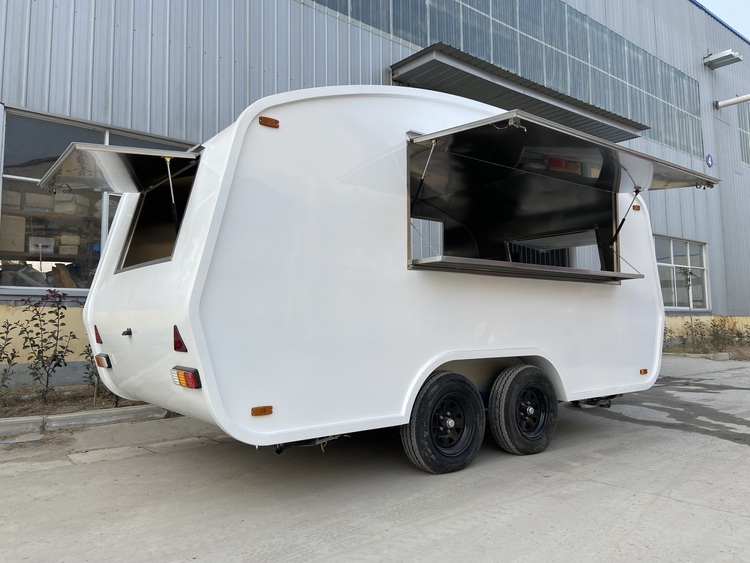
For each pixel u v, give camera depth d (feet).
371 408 13.17
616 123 45.80
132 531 11.30
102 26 25.61
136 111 26.30
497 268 15.23
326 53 32.81
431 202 22.34
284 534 11.12
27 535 11.13
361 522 11.70
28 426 18.95
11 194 24.11
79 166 13.62
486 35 42.34
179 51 27.55
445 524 11.57
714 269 66.44
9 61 23.53
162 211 14.64
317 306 12.50
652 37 60.95
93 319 16.15
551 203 21.70
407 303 14.02
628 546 10.52
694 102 67.15
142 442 18.17
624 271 19.86
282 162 12.35
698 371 39.27
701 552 10.28
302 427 12.07
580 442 18.75
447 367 15.65
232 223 11.51
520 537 10.93
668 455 17.11
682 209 62.54
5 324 21.95
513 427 16.25
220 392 11.04
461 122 16.06
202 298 11.00
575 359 17.89
